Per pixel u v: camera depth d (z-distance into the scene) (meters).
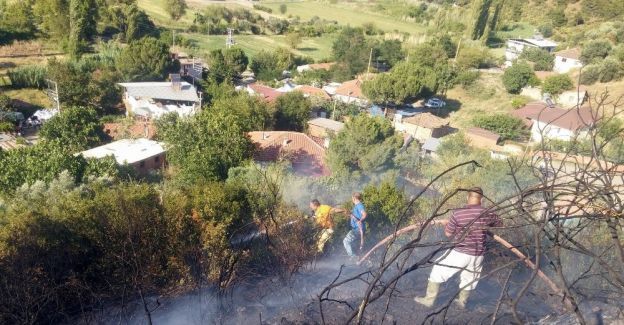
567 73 60.06
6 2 73.06
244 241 6.57
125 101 50.06
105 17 72.94
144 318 5.15
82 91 47.84
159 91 50.34
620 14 82.56
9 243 5.74
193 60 64.75
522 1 98.06
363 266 6.35
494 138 44.88
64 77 47.62
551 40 81.75
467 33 84.19
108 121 45.28
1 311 4.82
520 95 58.69
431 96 57.69
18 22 65.12
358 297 4.92
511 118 47.16
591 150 3.03
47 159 23.73
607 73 52.81
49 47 62.97
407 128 50.00
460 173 16.22
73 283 5.28
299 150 34.22
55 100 46.53
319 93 56.91
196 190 7.96
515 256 4.75
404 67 55.50
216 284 5.59
